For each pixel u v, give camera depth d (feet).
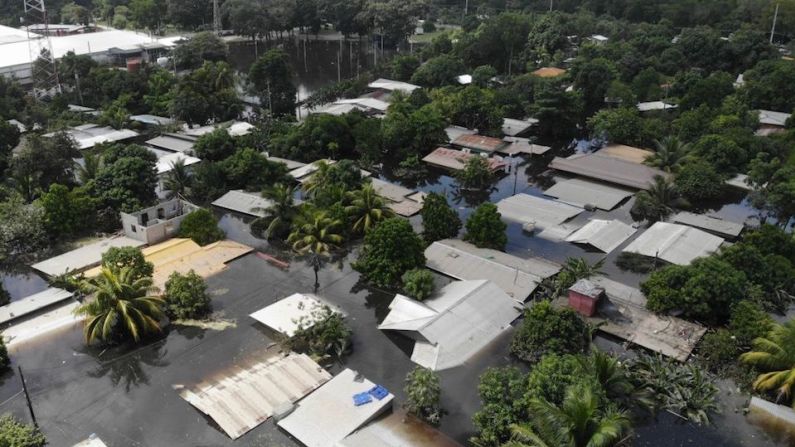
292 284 167.43
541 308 136.77
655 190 213.25
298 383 127.24
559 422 92.12
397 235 161.48
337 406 119.14
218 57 413.59
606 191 226.99
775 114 301.02
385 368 133.90
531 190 236.22
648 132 273.75
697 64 391.65
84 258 176.55
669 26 481.87
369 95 355.15
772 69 335.88
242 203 215.92
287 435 114.83
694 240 184.24
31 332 144.87
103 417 120.47
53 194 189.37
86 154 220.43
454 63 373.81
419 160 265.54
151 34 551.59
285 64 327.67
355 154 272.72
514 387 113.39
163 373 132.36
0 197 206.28
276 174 232.53
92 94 337.93
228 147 256.93
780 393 122.31
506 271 166.71
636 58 377.30
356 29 541.34
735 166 241.76
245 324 149.28
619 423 94.73
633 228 198.29
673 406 122.11
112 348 140.77
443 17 611.06
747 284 151.43
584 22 490.08
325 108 330.13
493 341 141.28
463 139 280.92
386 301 159.94
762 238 171.42
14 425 112.68
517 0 615.16
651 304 151.23
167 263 173.27
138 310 140.97
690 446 114.01
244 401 122.72
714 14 499.92
